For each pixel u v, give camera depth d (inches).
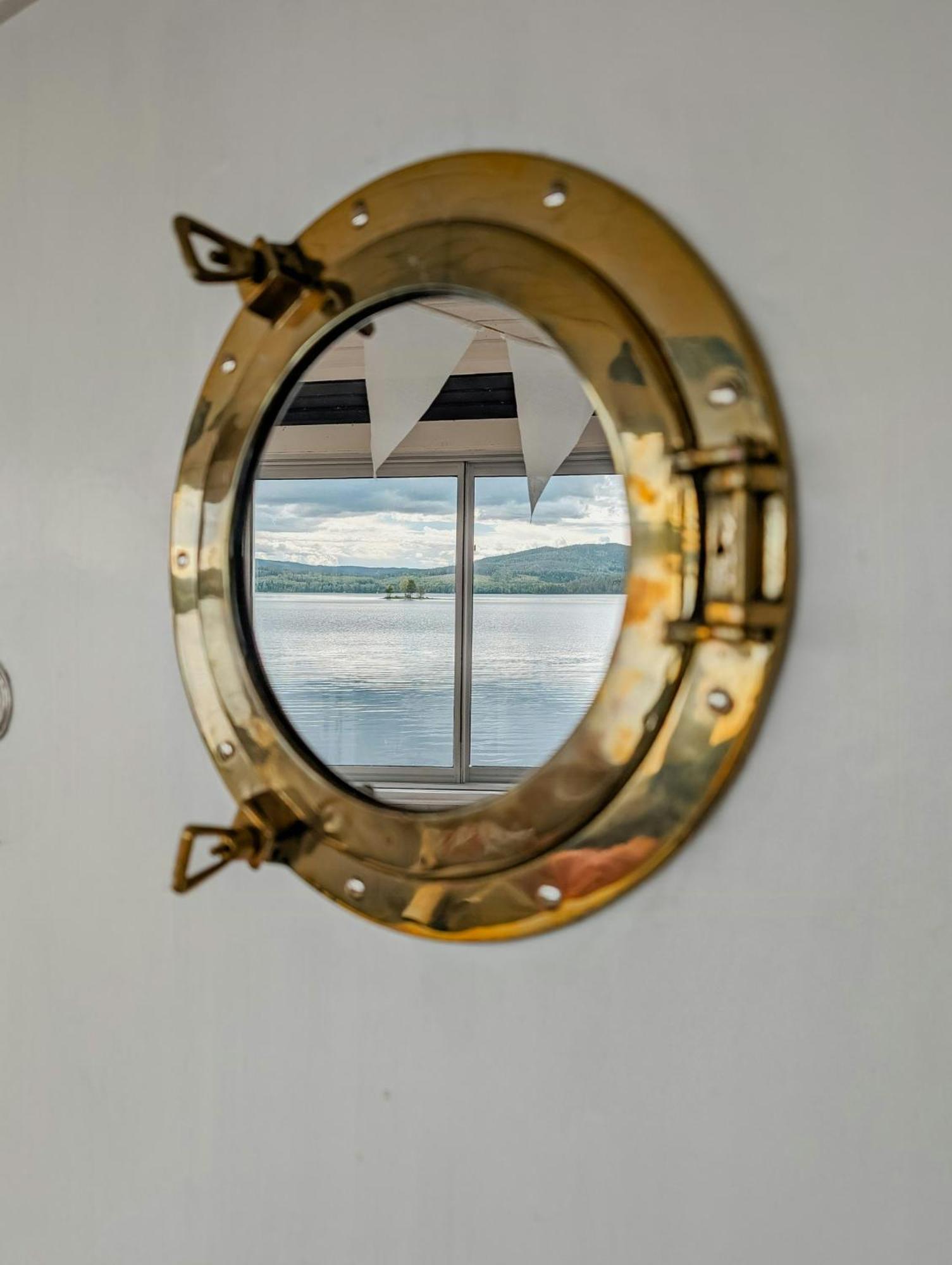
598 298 28.7
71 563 39.8
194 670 35.8
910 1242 26.9
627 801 28.5
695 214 29.1
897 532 27.0
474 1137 32.0
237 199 36.6
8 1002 40.8
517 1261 31.4
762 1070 28.3
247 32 36.4
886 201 27.2
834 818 27.4
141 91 38.5
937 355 26.7
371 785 32.2
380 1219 33.5
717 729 27.5
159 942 37.7
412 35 33.4
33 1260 40.2
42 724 40.3
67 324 39.9
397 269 31.9
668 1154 29.4
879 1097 27.1
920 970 26.7
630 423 28.1
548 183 30.4
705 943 28.7
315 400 33.7
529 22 31.5
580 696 28.9
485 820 30.1
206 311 37.2
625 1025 29.8
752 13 28.7
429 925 31.6
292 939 35.1
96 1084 38.9
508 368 30.3
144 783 38.1
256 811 33.4
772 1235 28.2
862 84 27.5
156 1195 37.6
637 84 30.0
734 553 26.8
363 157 34.3
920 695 26.7
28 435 40.7
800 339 27.9
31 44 41.0
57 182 40.2
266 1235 35.5
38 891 40.3
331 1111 34.4
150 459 38.2
